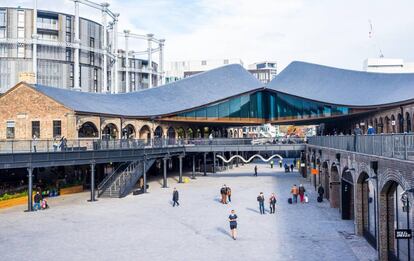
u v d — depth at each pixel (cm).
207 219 2514
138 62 10550
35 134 4097
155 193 3681
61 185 3722
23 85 4138
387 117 4616
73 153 3031
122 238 2053
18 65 7244
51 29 7388
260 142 5100
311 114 5853
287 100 6172
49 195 3466
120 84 10131
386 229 1608
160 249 1848
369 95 5234
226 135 8412
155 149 3978
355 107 4912
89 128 4434
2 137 4153
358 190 2047
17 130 4128
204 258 1706
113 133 4831
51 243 1959
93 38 7988
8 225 2347
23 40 7156
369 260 1648
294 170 6016
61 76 7519
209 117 6069
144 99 5912
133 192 3575
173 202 3153
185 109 5762
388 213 1608
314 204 3038
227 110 6191
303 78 6512
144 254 1770
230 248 1858
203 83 6712
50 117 4066
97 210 2820
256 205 3012
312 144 4322
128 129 5116
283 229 2223
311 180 4356
